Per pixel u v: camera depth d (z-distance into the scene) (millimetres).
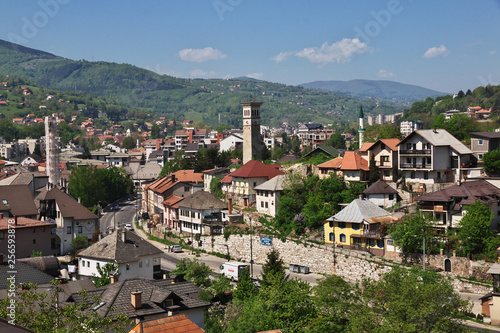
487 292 94312
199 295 79062
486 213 101062
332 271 110625
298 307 77000
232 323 73812
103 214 196000
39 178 169000
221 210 142625
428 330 65312
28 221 122750
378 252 108062
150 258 101188
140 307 62000
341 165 132750
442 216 107250
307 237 120500
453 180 122812
